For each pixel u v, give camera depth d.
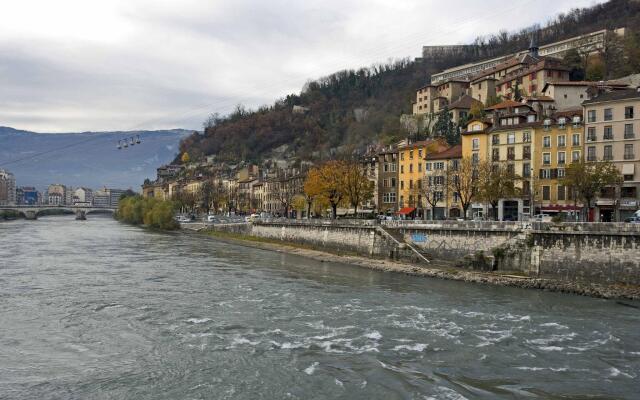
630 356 33.56
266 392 27.94
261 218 127.81
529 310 46.44
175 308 45.94
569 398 27.16
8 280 59.66
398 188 124.12
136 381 29.50
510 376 30.06
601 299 52.12
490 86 168.38
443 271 67.31
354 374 30.31
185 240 124.56
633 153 82.81
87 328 39.59
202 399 27.16
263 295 52.12
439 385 28.73
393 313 44.62
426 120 175.62
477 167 91.88
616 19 194.88
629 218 72.75
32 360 32.78
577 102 118.44
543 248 62.91
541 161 93.44
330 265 78.81
